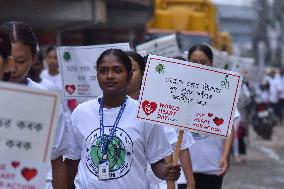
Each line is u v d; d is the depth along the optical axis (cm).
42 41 2208
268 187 1541
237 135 1872
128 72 578
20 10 1786
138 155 568
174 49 1115
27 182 393
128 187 564
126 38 2580
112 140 564
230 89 586
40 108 392
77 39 2566
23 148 391
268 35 6500
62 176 602
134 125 568
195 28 2478
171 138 709
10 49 419
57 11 1831
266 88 3441
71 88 841
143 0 2220
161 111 576
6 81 426
